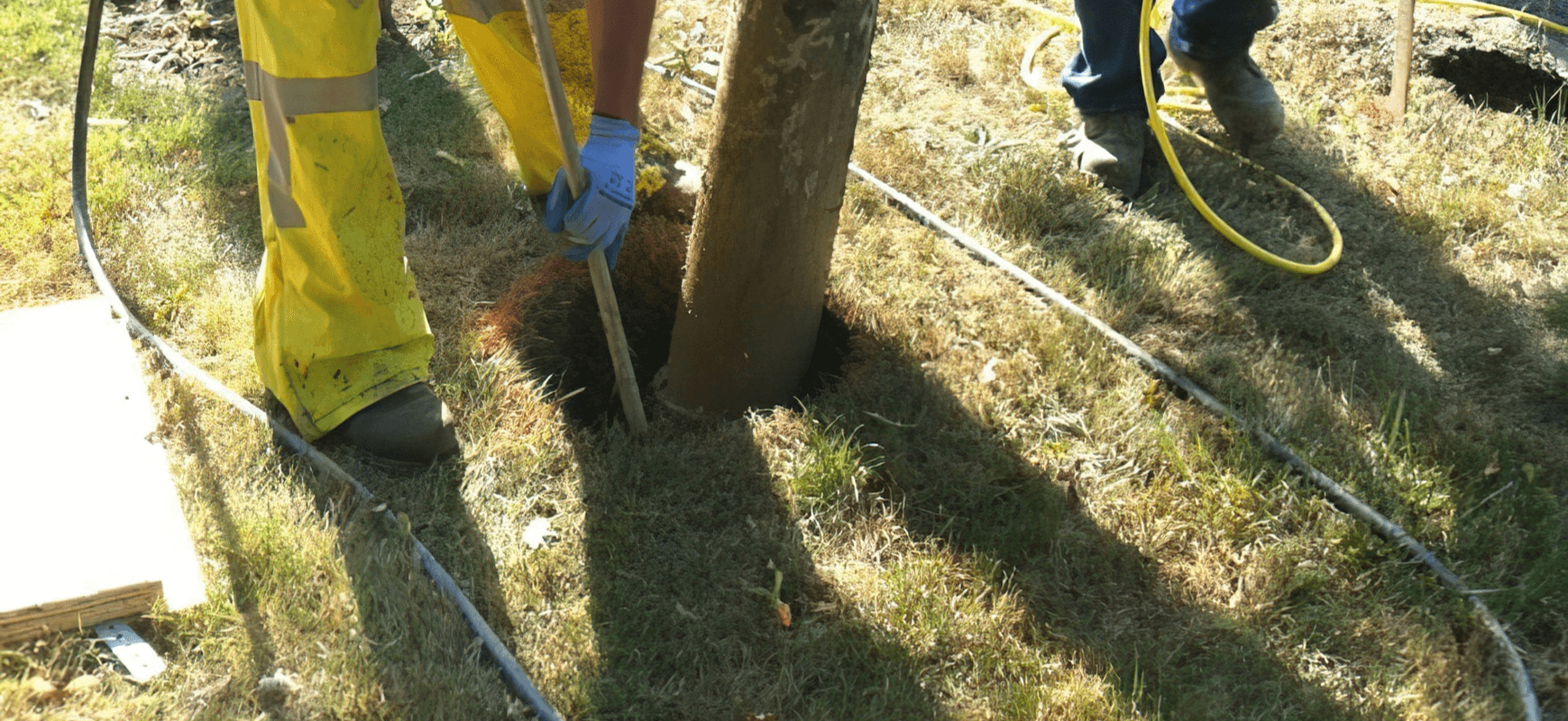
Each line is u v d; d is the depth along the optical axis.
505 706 1.99
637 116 2.31
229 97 3.89
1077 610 2.26
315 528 2.24
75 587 1.98
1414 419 2.72
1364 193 3.64
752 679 2.09
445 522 2.37
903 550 2.39
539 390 2.69
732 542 2.35
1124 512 2.47
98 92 3.83
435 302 2.96
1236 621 2.23
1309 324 3.07
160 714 1.91
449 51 4.20
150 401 2.52
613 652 2.12
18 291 2.94
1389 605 2.28
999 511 2.46
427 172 3.52
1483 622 2.21
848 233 3.35
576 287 3.04
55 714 1.83
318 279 2.40
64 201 3.25
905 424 2.62
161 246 3.13
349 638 2.05
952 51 4.30
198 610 2.06
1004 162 3.67
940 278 3.20
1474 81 4.22
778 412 2.67
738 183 2.37
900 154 3.72
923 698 2.06
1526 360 2.94
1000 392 2.79
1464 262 3.33
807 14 2.12
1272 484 2.52
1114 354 2.94
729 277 2.51
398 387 2.51
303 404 2.51
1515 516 2.47
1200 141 3.88
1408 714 2.07
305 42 2.08
